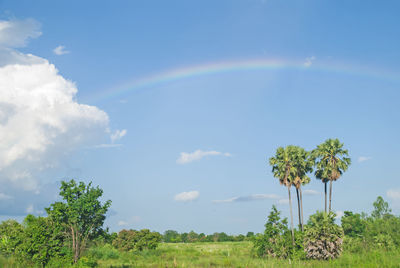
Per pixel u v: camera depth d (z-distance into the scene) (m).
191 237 132.88
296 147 56.22
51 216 29.88
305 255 40.47
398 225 50.16
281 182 55.75
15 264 28.12
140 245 56.06
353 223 68.50
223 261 36.81
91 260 30.33
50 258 28.55
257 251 46.38
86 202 29.92
